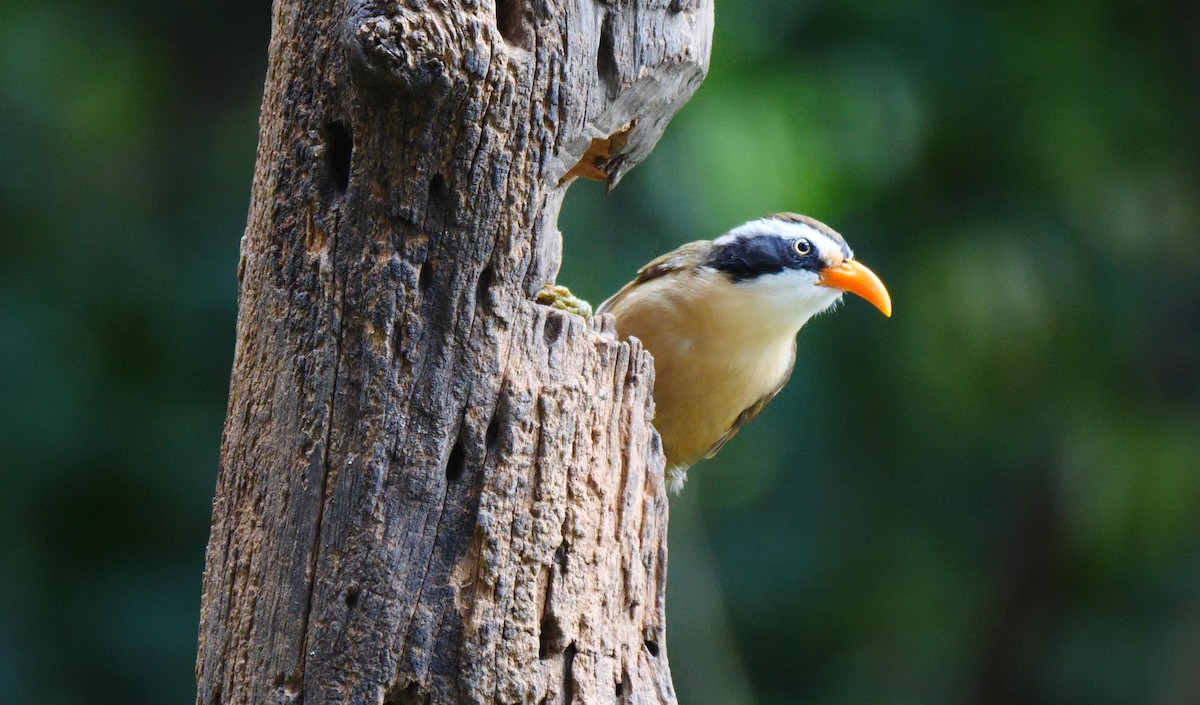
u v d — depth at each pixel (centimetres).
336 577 565
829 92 1438
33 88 1441
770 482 1614
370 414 564
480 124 555
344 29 548
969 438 1616
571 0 574
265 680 576
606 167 676
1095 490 1599
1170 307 1597
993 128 1491
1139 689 1633
